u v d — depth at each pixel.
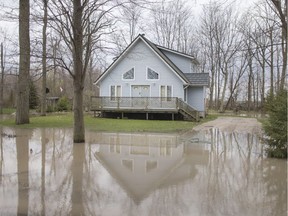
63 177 7.68
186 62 30.61
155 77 27.19
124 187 6.85
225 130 18.66
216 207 5.60
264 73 45.09
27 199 5.96
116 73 27.84
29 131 16.92
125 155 10.67
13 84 46.28
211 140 14.39
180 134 16.38
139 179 7.54
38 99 40.72
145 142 13.55
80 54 12.74
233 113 43.00
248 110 49.31
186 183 7.21
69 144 12.80
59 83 49.88
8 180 7.35
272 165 9.16
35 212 5.29
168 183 7.20
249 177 7.79
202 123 23.44
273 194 6.39
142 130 17.52
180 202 5.86
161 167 8.89
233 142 13.79
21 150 11.44
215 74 52.94
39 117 25.45
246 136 15.92
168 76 26.95
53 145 12.54
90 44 13.23
